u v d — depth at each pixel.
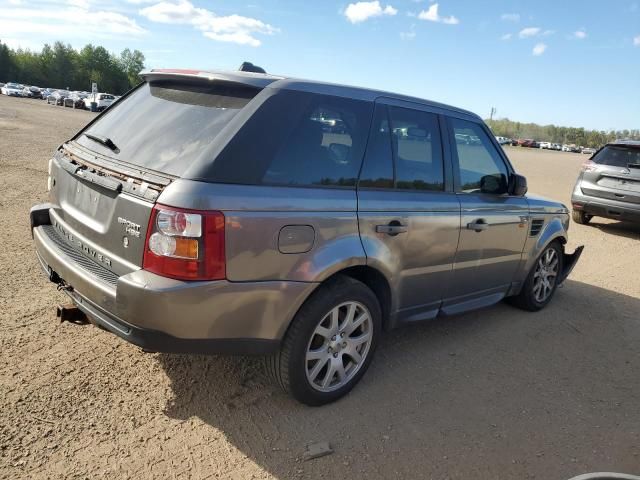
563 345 4.51
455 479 2.69
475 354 4.17
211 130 2.78
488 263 4.35
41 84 111.94
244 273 2.65
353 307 3.22
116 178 2.83
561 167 29.67
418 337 4.40
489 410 3.36
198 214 2.49
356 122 3.25
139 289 2.52
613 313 5.41
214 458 2.68
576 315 5.28
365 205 3.18
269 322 2.81
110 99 52.47
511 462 2.87
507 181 4.46
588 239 9.08
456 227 3.85
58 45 114.31
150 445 2.72
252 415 3.06
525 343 4.47
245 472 2.60
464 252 4.02
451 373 3.81
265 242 2.69
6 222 6.34
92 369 3.34
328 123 3.08
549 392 3.67
